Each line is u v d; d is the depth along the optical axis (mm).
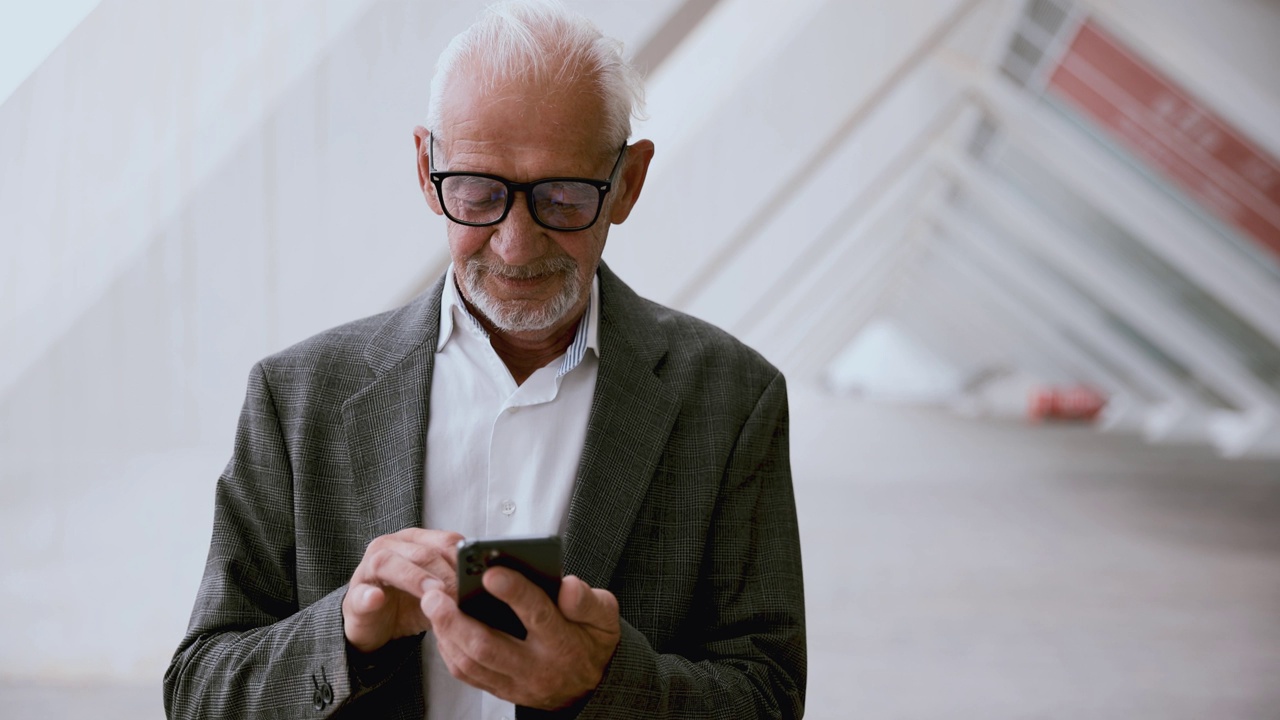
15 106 3068
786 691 1426
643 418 1467
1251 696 4473
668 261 5516
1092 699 4375
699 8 3191
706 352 1570
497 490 1439
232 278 3189
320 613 1311
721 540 1478
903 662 4840
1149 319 17969
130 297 3211
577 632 1174
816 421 25625
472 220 1309
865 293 30234
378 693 1407
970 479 12484
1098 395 26922
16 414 3285
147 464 3564
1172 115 10172
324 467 1451
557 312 1359
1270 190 10500
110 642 4117
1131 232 15516
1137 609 6008
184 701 1369
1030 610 5898
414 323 1519
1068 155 13438
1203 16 8938
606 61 1347
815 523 8953
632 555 1438
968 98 12133
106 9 3084
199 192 3150
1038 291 22219
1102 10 9211
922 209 21422
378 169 3150
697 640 1487
